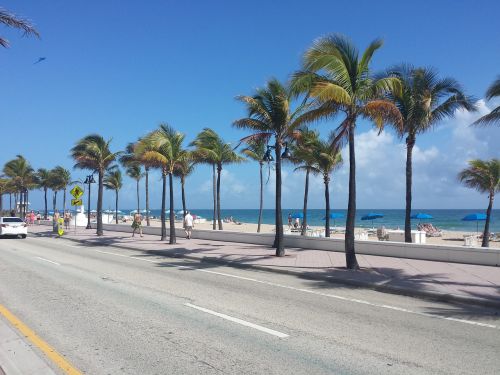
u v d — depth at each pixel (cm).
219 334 688
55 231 3803
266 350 610
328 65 1381
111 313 821
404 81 2002
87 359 567
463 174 2930
